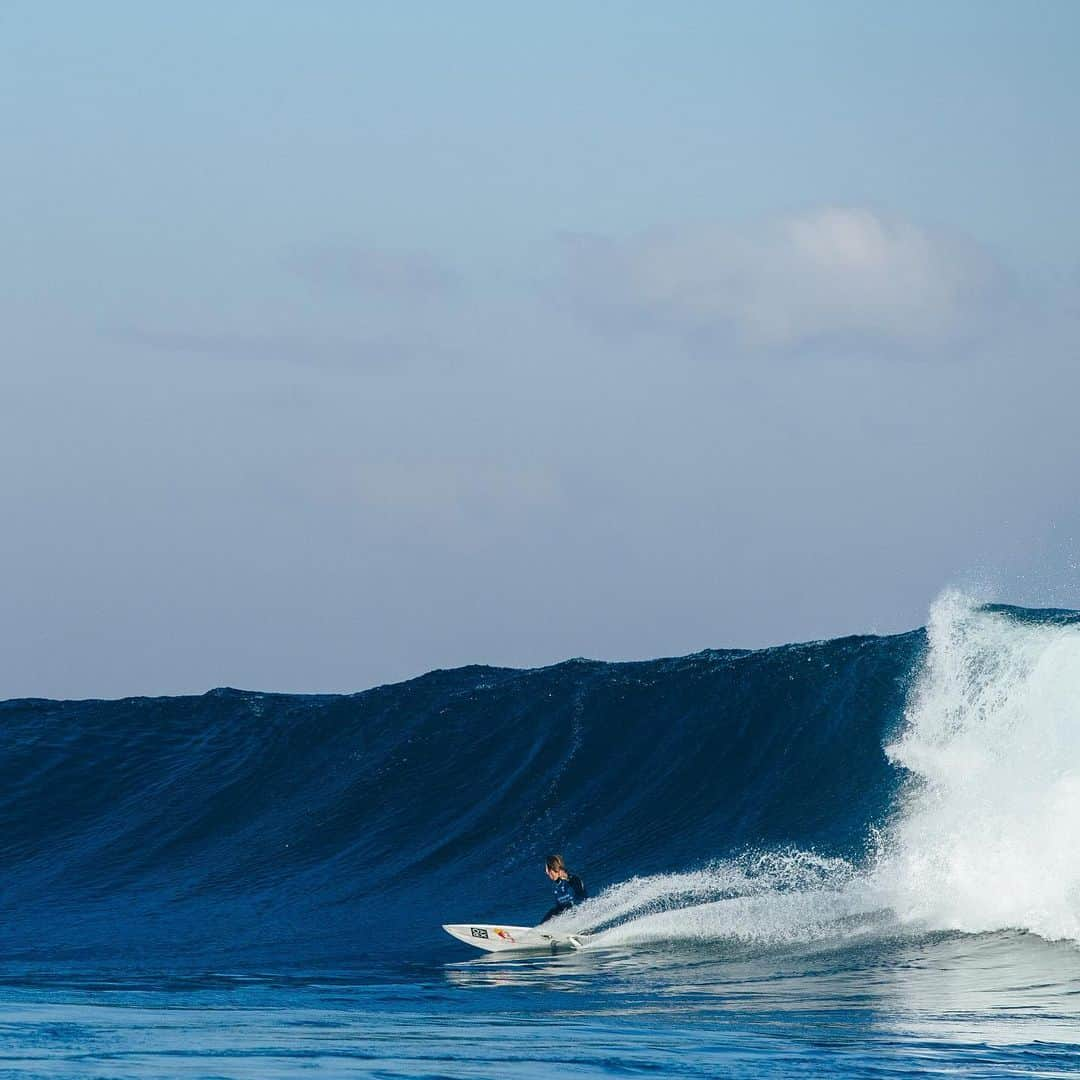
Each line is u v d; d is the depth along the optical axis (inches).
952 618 3289.9
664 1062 1411.2
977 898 2423.7
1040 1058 1427.2
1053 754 2723.9
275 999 2151.8
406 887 3432.6
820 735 3624.5
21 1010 1967.3
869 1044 1528.1
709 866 3152.1
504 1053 1475.1
